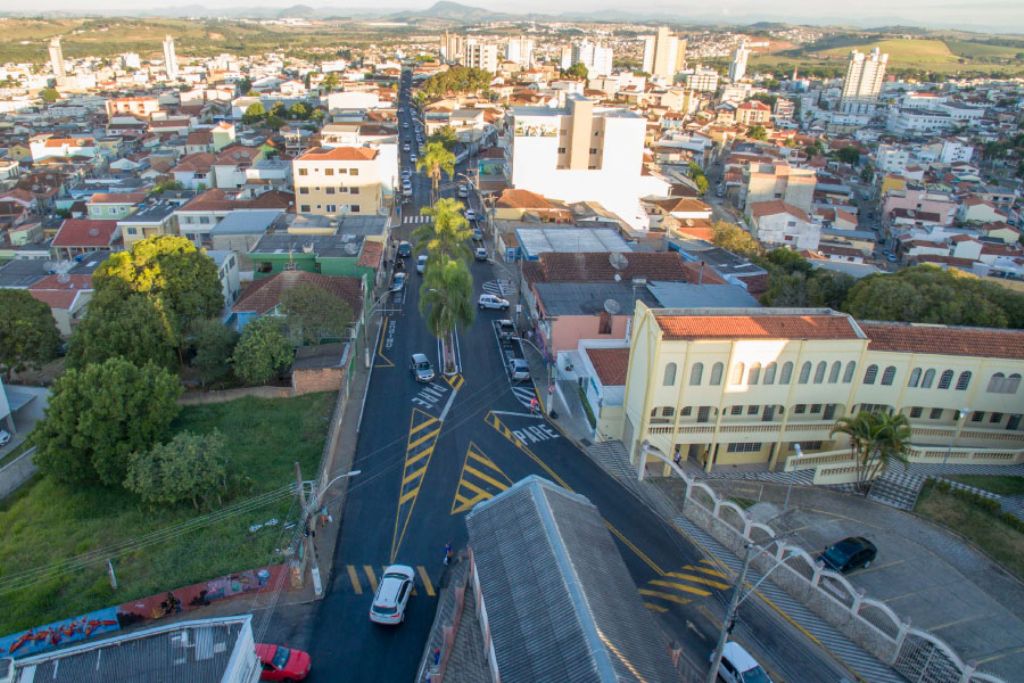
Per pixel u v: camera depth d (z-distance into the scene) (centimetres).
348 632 3859
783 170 17075
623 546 4550
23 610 3941
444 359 7262
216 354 6381
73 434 4906
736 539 4497
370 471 5306
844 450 5259
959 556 4394
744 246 11400
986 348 5203
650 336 4991
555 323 6762
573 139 13288
